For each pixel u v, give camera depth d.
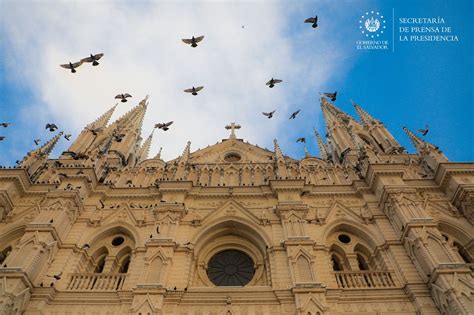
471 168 29.94
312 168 35.72
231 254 27.91
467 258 26.14
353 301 21.89
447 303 20.02
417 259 23.48
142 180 34.81
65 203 27.14
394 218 26.95
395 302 21.84
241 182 33.81
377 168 30.62
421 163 35.78
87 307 21.78
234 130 44.56
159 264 23.31
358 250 27.61
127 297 21.83
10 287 20.39
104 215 29.06
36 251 22.95
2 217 27.95
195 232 27.20
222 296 22.16
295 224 26.56
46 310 21.53
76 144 41.09
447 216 28.00
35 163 35.84
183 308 21.52
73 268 24.53
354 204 30.09
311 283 21.70
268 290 22.41
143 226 27.84
